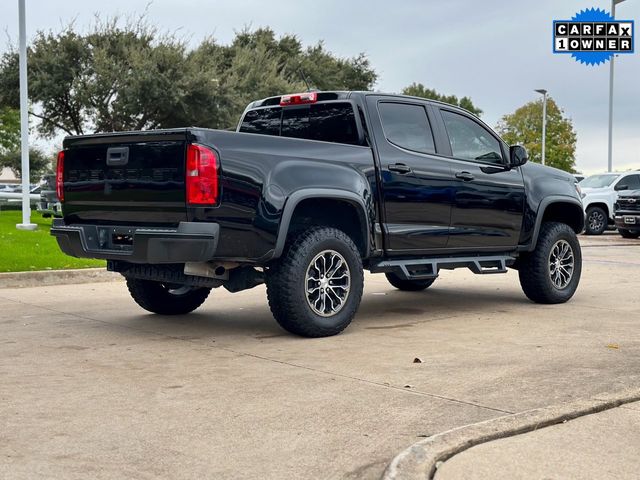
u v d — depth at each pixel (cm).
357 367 523
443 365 529
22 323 698
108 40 2911
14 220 1970
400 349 585
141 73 2783
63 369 515
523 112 5781
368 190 653
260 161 586
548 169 839
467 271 1187
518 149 780
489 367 523
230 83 3114
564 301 841
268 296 618
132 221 608
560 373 504
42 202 1959
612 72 3039
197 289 746
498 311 783
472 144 765
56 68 2773
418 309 799
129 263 647
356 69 4997
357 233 677
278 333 653
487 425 370
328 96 702
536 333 654
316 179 615
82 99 2752
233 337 633
